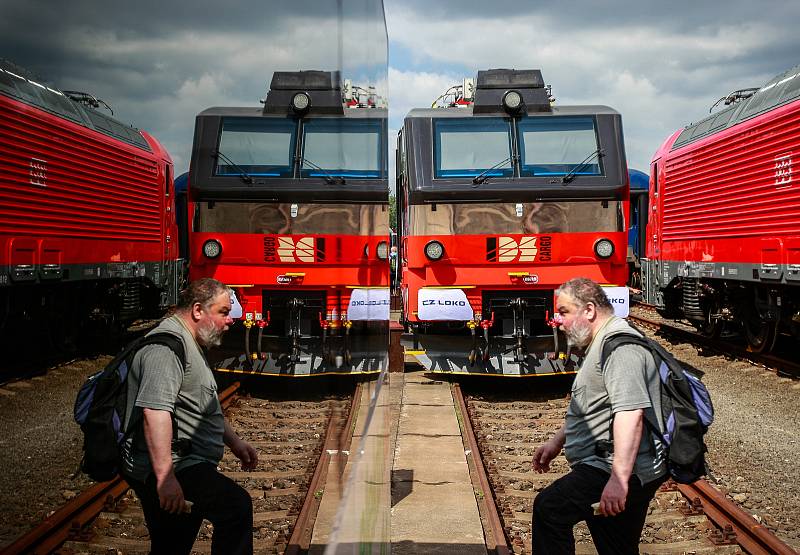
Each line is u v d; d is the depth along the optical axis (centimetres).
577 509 299
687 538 441
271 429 138
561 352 880
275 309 152
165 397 154
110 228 109
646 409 284
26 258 94
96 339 110
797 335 1055
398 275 1059
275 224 143
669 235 1370
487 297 882
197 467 149
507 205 875
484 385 971
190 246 148
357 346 158
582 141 890
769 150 1005
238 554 136
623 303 867
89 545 110
